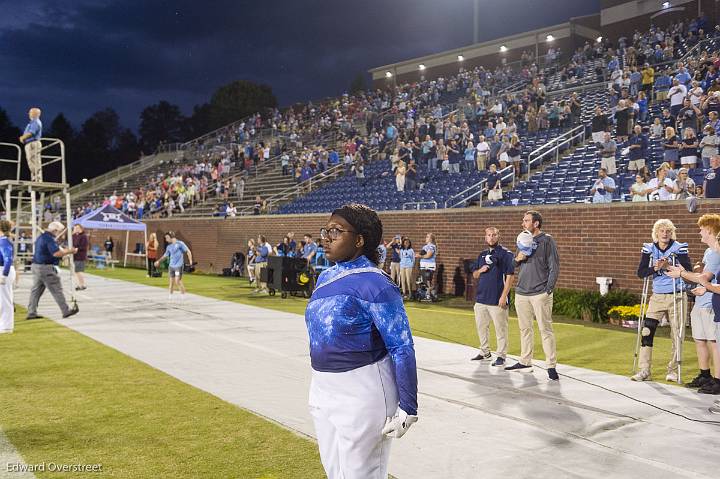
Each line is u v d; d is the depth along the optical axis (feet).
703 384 23.11
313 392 9.95
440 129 83.97
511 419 19.36
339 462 9.68
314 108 148.05
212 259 98.99
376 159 95.76
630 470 15.21
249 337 34.14
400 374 9.25
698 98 59.41
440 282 61.05
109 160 280.92
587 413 20.07
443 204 67.31
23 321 39.47
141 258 113.29
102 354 28.86
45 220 143.02
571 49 122.31
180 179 127.75
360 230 10.00
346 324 9.41
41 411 19.57
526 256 25.50
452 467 15.31
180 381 23.77
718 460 15.94
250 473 14.61
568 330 38.86
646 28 116.67
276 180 108.58
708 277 21.94
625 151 59.67
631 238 45.39
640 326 25.36
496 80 107.86
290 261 56.85
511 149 65.00
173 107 305.94
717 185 41.50
